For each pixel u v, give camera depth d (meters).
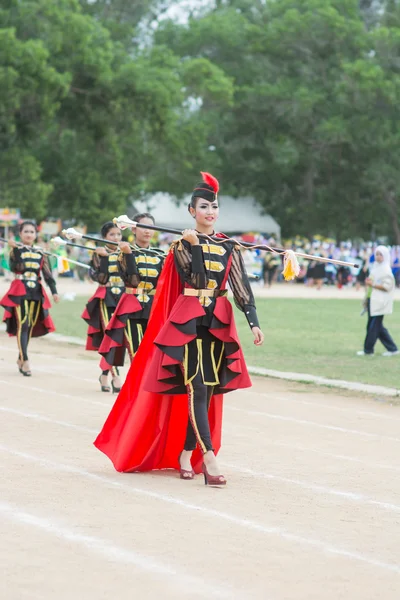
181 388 10.60
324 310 41.75
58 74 63.56
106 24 91.00
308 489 10.36
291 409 16.11
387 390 18.30
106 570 7.43
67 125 73.31
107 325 16.98
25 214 71.19
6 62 62.84
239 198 93.81
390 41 88.62
